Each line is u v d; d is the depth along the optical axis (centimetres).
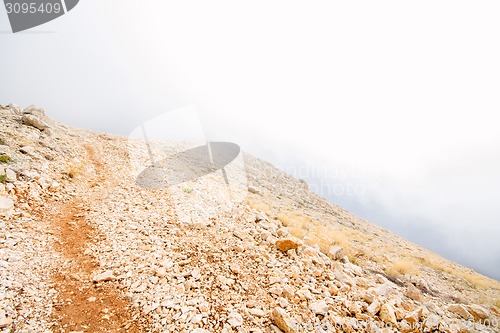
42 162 928
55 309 408
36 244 555
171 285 514
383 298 627
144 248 630
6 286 414
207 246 710
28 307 394
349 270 802
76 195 862
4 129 1023
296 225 1224
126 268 541
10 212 619
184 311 446
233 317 450
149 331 397
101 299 452
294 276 636
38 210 691
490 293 1055
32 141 1055
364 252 1158
